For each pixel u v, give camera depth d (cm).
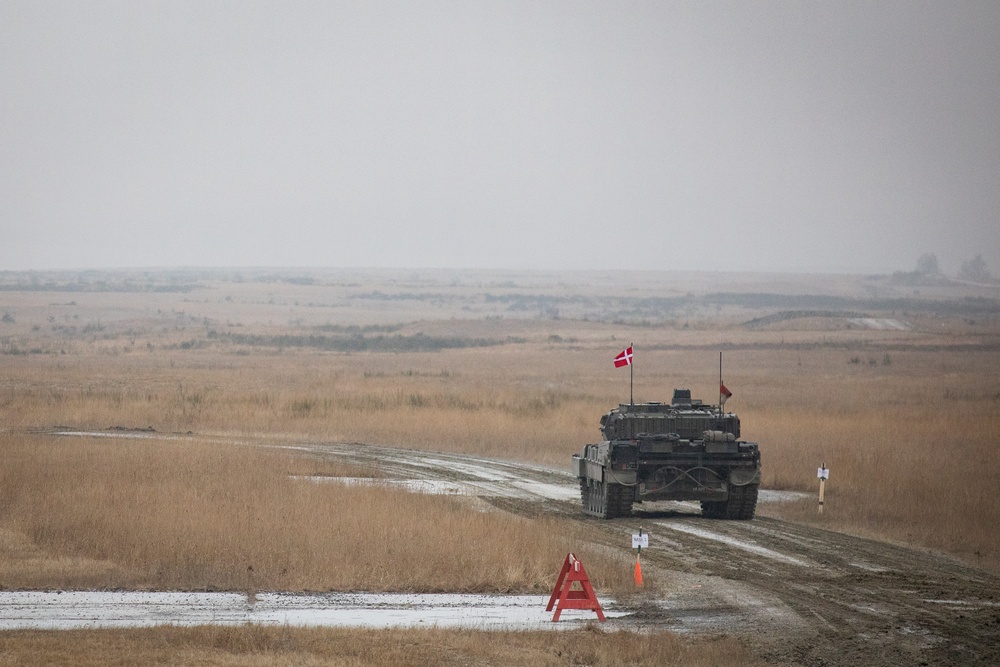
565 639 4478
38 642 4188
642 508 8488
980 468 9700
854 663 4259
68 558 5962
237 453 10306
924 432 12381
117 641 4244
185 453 10000
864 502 8300
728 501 7750
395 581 5578
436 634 4478
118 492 7631
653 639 4453
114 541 6197
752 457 7738
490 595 5391
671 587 5538
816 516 7850
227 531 6362
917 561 6262
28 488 7869
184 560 5859
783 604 5206
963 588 5569
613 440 7869
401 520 6781
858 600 5291
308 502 7369
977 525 7338
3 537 6372
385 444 12712
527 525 6962
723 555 6384
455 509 7556
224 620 4759
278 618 4822
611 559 6138
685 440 7769
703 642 4503
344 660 4053
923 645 4519
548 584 5594
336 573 5666
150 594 5247
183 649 4147
